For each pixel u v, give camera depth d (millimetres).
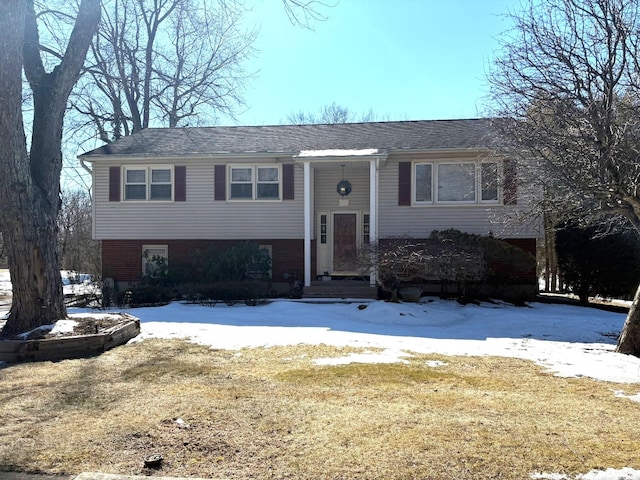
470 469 3357
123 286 16625
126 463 3545
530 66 8391
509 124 8898
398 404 4840
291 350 7586
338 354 7312
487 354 7539
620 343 7852
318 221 16734
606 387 5664
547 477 3244
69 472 3424
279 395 5172
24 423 4367
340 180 16672
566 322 10844
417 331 9812
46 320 8148
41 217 8195
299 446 3783
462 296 14383
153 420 4391
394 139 16406
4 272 35781
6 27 7504
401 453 3615
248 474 3336
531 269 14742
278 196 16391
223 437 3990
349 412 4574
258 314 11547
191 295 14078
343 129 18156
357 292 14656
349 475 3297
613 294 14195
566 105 7883
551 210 9266
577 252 14555
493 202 15164
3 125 7684
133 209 16672
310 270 15727
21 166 7961
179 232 16562
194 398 5059
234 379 5883
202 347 7801
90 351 7301
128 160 16516
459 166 15477
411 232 15664
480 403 4898
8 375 6090
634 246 13938
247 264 15273
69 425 4301
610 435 4004
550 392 5406
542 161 8250
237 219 16438
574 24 8203
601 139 7430
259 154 15930
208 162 16500
